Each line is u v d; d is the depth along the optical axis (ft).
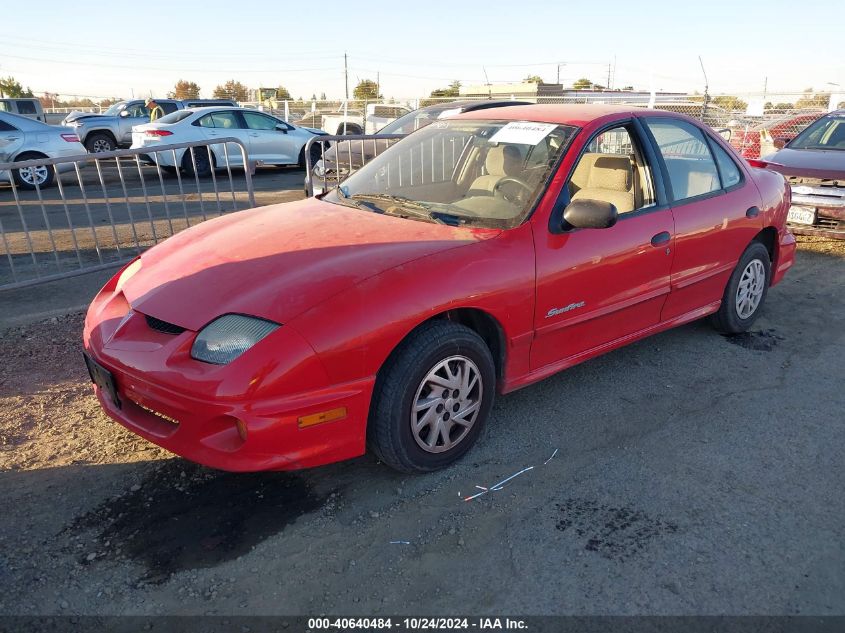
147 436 9.12
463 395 10.05
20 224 29.84
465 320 10.66
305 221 11.34
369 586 7.92
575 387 13.15
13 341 15.28
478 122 13.12
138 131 47.24
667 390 13.01
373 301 8.79
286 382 8.26
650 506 9.39
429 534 8.82
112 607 7.59
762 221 15.05
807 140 28.04
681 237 12.80
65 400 12.51
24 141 40.16
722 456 10.69
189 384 8.30
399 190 12.60
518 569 8.18
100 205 34.81
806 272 21.36
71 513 9.23
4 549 8.49
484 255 9.93
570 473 10.20
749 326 16.03
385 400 9.17
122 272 11.43
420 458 9.79
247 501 9.52
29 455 10.66
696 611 7.54
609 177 12.24
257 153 48.44
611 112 12.47
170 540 8.70
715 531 8.86
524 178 11.28
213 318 8.74
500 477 10.11
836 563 8.29
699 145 14.03
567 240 10.85
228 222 12.18
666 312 13.43
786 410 12.21
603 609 7.55
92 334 9.93
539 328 10.75
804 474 10.21
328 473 10.24
